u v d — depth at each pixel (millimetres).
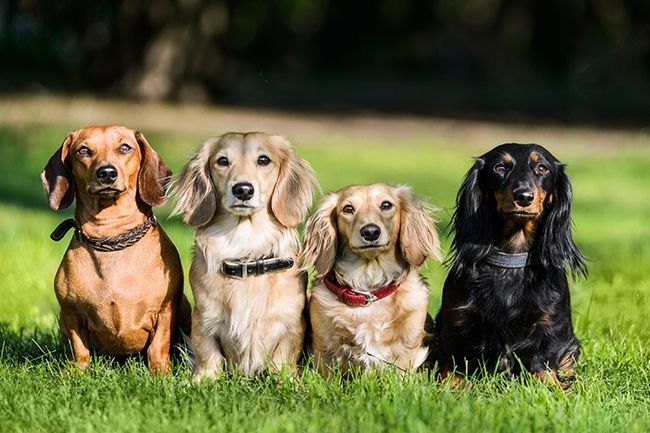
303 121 32500
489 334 7168
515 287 7121
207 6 33031
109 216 7121
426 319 7855
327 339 7195
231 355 7238
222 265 7113
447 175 21734
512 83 54875
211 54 33750
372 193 7254
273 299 7105
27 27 37656
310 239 7328
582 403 6297
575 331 8539
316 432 5723
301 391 6664
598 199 18859
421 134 30719
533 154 7211
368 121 34156
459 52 57531
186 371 7199
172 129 26469
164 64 32531
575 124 34781
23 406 6199
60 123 26281
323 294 7227
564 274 7273
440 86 53312
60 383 6766
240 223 7164
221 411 6152
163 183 7312
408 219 7375
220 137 7383
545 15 54219
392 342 7191
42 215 15438
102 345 7391
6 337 8305
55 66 37375
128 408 6125
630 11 49281
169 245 7438
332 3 56750
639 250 12656
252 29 45688
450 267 7574
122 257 7129
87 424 5836
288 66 58875
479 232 7281
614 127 33812
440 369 7469
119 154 7129
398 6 54750
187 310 7969
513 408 6176
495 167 7223
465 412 6012
